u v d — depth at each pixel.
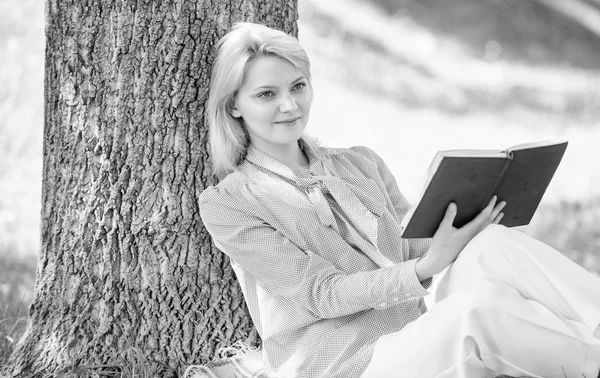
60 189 3.23
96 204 3.16
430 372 2.41
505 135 9.41
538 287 2.44
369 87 10.20
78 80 3.16
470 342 2.34
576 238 5.59
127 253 3.16
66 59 3.16
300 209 2.88
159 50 3.13
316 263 2.79
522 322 2.34
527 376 2.40
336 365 2.73
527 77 11.34
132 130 3.14
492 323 2.33
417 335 2.45
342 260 2.86
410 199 6.88
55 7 3.16
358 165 3.12
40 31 7.90
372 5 12.19
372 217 2.91
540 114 10.28
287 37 2.96
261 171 2.99
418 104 10.07
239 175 3.00
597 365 2.31
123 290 3.16
